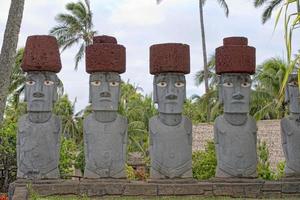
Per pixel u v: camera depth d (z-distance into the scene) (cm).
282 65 2680
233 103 1155
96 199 1045
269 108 2480
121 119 1143
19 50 2770
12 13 957
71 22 3303
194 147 2053
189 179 1120
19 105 2830
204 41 2859
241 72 1169
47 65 1124
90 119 1137
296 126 1194
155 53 1161
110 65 1138
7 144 1499
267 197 1109
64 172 1520
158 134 1132
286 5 481
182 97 1152
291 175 1172
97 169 1108
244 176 1133
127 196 1082
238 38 1218
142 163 2342
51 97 1128
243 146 1144
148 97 3269
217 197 1091
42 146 1102
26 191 974
